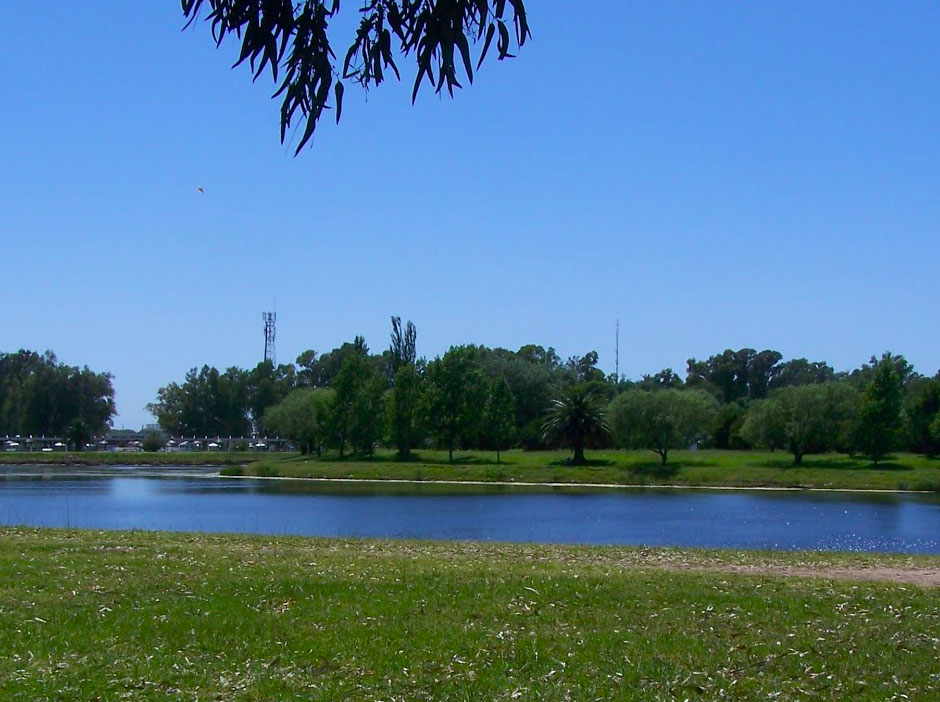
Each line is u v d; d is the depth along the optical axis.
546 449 128.88
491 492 82.88
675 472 92.94
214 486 89.81
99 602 16.42
